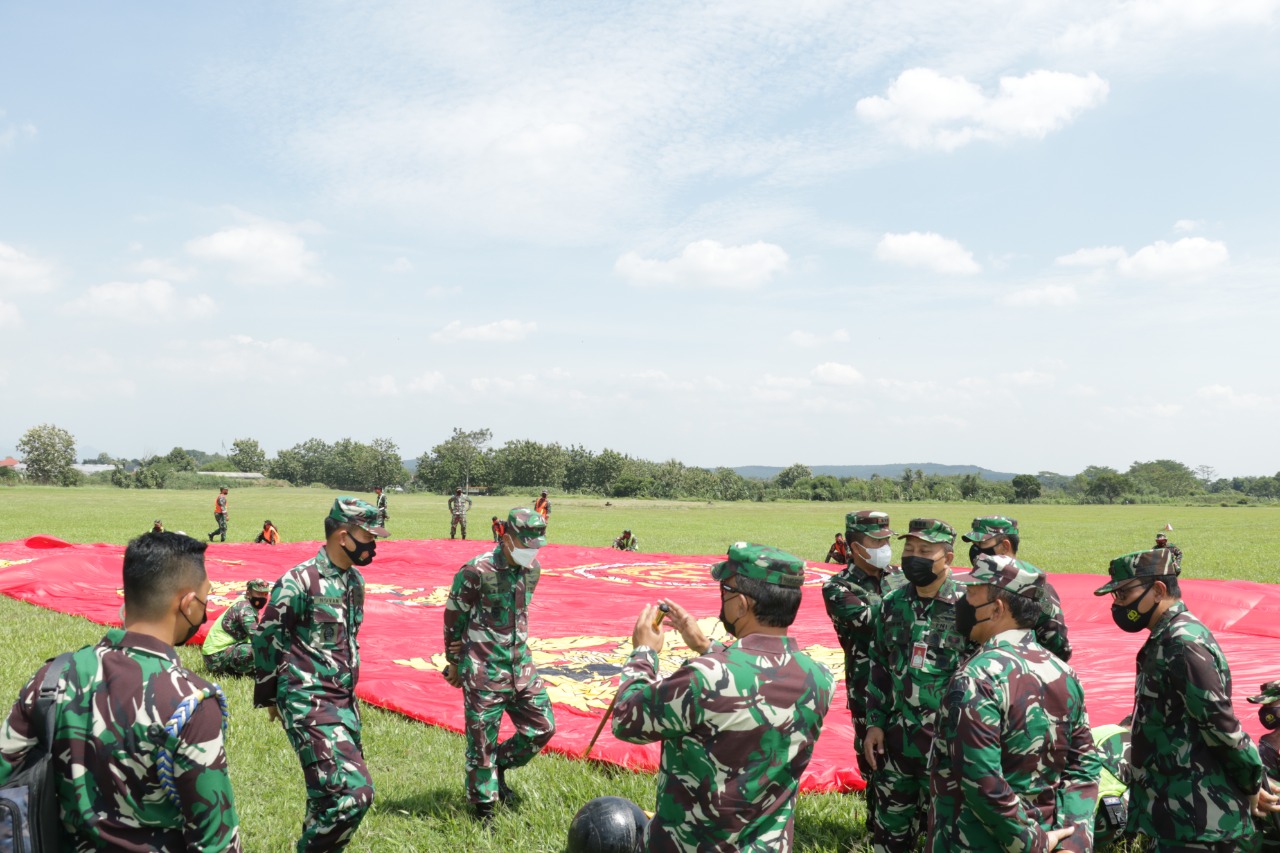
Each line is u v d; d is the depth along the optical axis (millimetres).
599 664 11555
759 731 3561
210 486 126875
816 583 20562
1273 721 5562
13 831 3021
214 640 10977
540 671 11156
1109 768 6297
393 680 10328
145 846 3240
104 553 21609
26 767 3178
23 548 23250
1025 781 3914
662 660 11914
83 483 121688
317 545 25781
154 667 3299
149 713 3203
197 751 3232
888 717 5613
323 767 5371
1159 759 5039
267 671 5496
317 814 5402
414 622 14430
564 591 18094
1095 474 194250
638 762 7426
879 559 6004
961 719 3814
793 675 3678
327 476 154750
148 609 3398
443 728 8867
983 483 127312
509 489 131125
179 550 3443
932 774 4184
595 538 37562
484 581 6555
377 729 8812
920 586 5355
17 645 12445
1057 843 3896
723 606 3875
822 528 47688
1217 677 4738
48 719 3180
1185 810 4918
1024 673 3918
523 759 6855
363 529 5574
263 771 7637
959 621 4234
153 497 77500
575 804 6777
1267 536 41062
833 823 6441
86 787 3172
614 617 15133
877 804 5676
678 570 22250
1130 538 40844
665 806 3709
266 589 10984
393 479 149625
